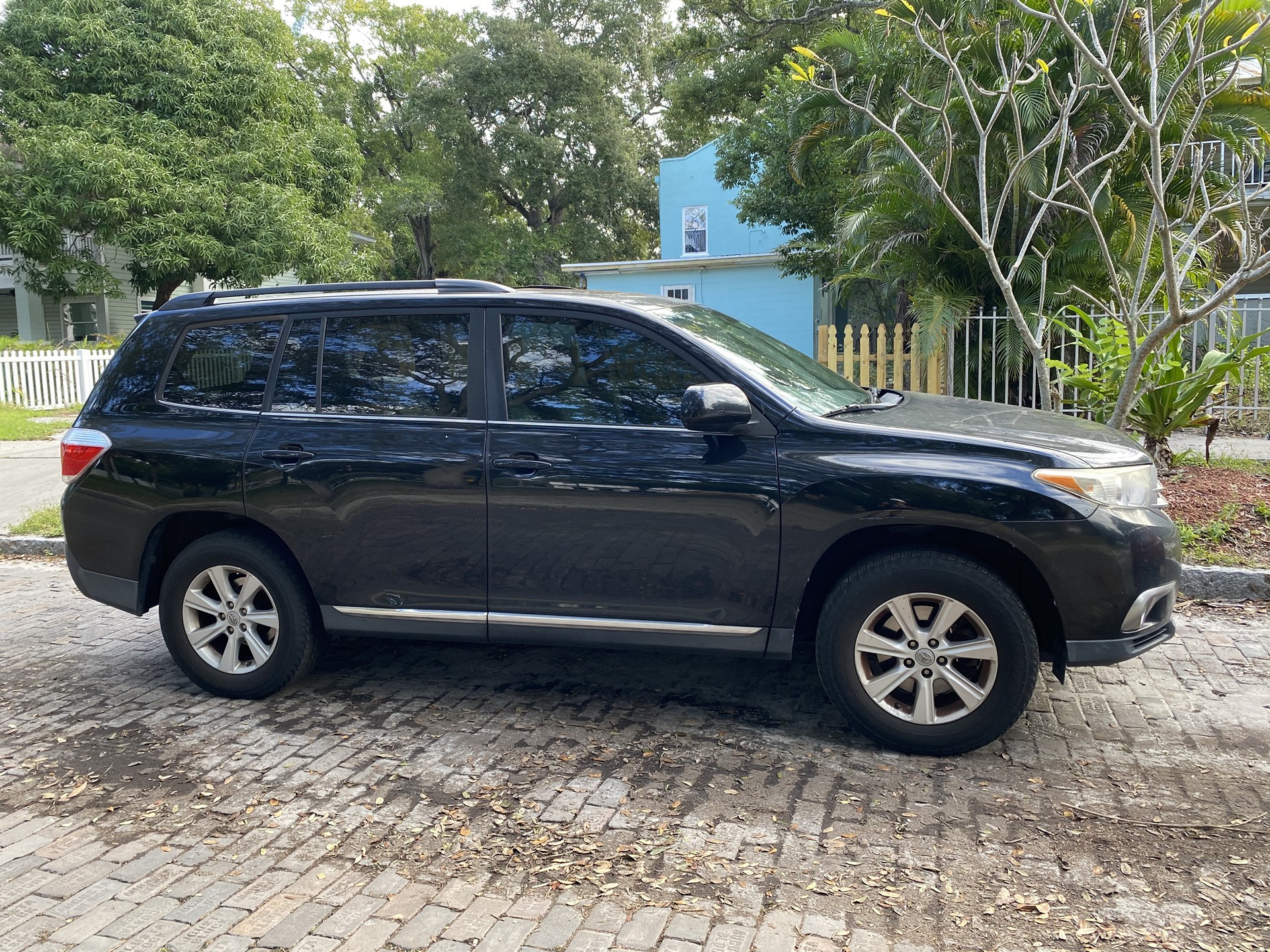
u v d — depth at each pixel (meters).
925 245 11.79
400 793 3.55
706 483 3.80
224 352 4.52
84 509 4.59
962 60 10.59
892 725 3.75
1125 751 3.79
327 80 41.12
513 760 3.81
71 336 28.09
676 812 3.36
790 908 2.78
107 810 3.47
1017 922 2.70
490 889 2.92
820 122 15.28
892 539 3.85
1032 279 11.07
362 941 2.66
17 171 23.09
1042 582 3.71
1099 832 3.17
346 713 4.34
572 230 38.72
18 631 5.75
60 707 4.48
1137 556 3.56
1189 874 2.92
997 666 3.62
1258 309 10.58
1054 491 3.55
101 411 4.64
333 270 25.66
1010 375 11.24
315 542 4.25
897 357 10.60
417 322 4.27
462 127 37.41
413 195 38.50
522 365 4.12
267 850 3.17
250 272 23.92
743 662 4.95
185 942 2.67
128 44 23.25
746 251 28.09
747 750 3.86
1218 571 5.74
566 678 4.74
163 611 4.54
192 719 4.30
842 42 13.74
